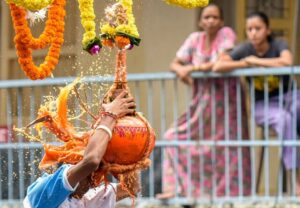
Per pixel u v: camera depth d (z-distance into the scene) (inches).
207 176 447.5
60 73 230.5
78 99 224.8
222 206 456.1
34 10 209.2
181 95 503.2
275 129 437.4
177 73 447.5
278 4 562.3
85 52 224.4
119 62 217.0
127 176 217.3
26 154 274.2
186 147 450.6
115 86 217.5
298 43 550.9
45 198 216.2
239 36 557.3
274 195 463.2
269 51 437.4
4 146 368.2
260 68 432.8
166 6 525.7
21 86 417.7
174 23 528.4
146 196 452.1
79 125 226.4
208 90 446.0
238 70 436.8
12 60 529.0
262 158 454.0
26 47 210.5
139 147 213.6
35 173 245.1
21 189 438.6
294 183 435.2
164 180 454.0
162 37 528.1
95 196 224.7
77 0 219.3
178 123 452.1
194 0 216.2
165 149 454.0
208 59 445.4
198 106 447.2
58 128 221.0
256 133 482.6
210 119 446.3
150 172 452.1
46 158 220.8
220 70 438.6
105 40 215.6
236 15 557.3
